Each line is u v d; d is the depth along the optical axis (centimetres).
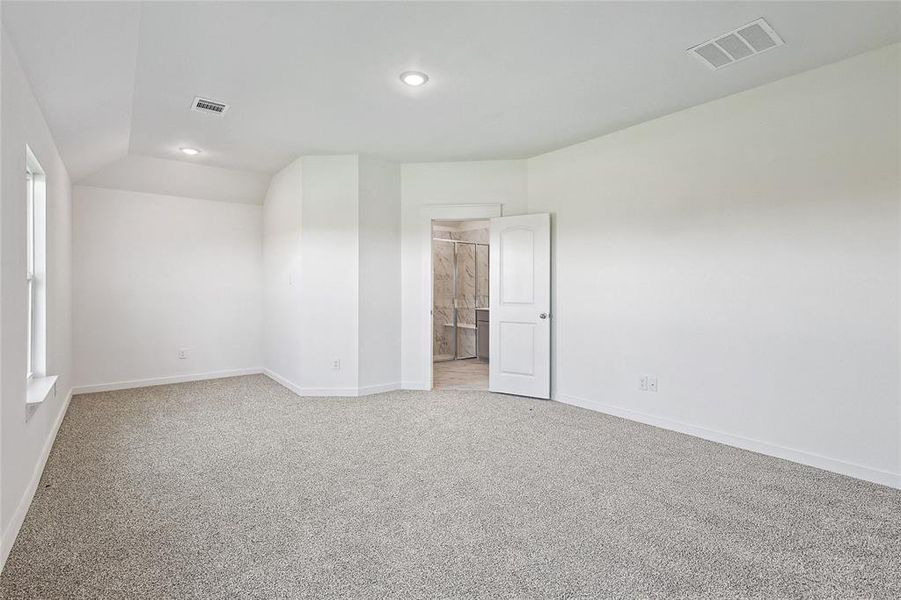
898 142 268
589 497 257
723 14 235
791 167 308
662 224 379
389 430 374
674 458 315
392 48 267
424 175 510
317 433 366
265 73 297
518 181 496
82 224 498
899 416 270
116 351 519
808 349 303
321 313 486
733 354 338
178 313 555
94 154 420
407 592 179
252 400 468
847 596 177
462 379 587
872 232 278
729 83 317
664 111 366
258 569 192
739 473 290
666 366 378
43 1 191
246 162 504
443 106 353
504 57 278
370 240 493
